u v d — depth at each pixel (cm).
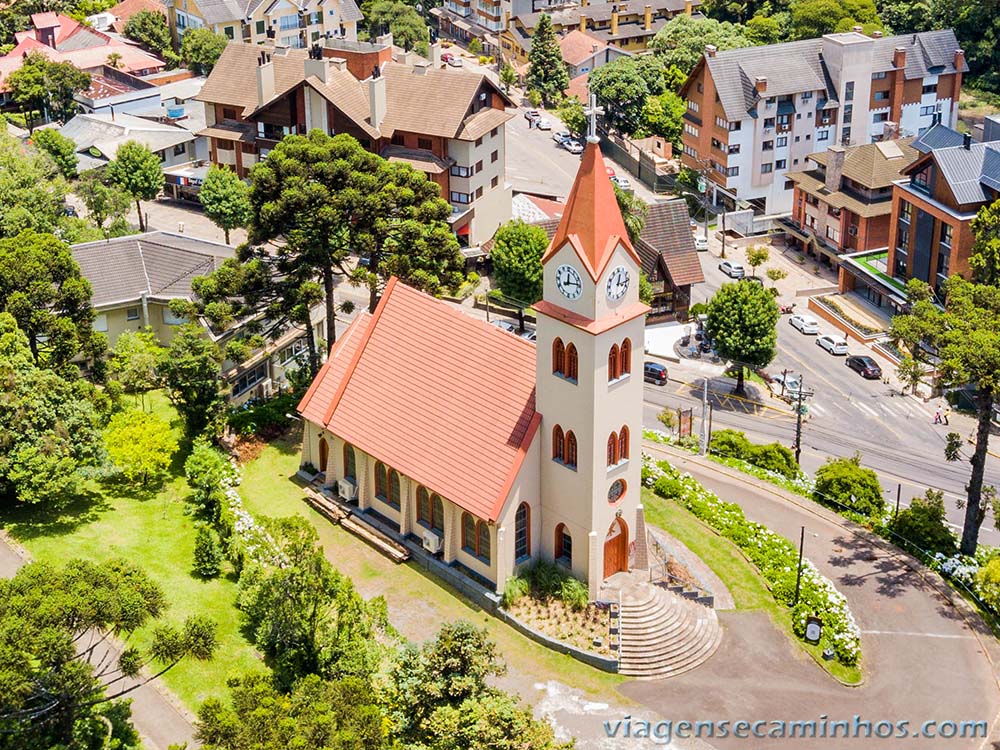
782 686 8244
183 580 8812
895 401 13488
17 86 19662
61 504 9581
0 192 13750
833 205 16662
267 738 6147
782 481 10694
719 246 17700
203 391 10325
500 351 9006
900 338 10244
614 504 8644
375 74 15725
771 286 16612
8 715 6162
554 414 8506
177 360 10212
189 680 7794
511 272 14125
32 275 9944
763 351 13012
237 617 8456
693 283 14950
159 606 6875
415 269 11225
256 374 11556
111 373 10694
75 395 9912
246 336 11294
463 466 8856
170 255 11975
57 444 9194
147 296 11681
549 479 8712
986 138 16488
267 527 8038
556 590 8756
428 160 15612
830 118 18700
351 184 10994
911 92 19075
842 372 14125
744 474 10775
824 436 12731
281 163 10856
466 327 9238
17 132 19638
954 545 9875
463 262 11600
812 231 17412
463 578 8956
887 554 9750
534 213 17000
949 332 9638
